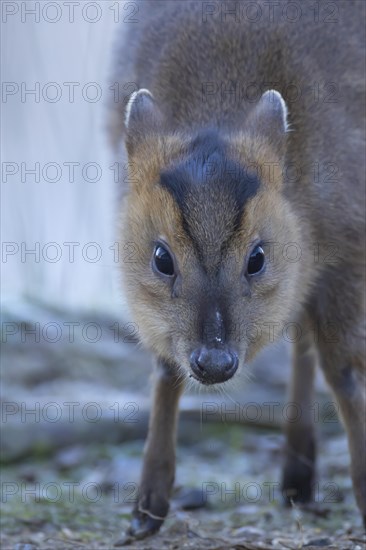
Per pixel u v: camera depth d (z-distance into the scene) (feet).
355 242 38.81
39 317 62.03
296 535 39.63
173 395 39.22
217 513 44.93
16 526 41.29
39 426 52.19
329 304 39.29
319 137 38.83
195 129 38.73
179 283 34.91
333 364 39.40
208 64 39.73
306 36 39.83
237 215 34.42
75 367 59.16
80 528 41.55
